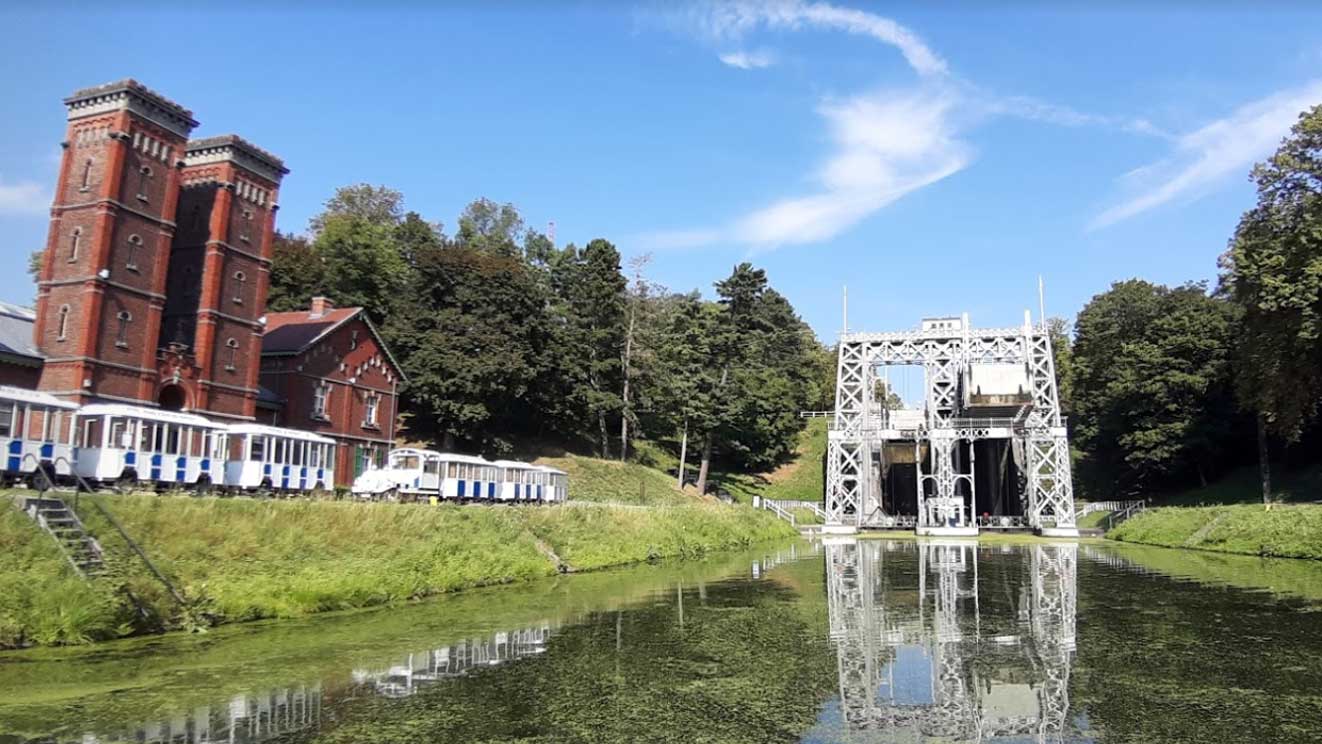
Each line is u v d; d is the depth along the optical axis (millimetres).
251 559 20672
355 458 48156
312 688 12320
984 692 12320
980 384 59438
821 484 78875
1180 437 61562
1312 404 45344
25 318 35219
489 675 13289
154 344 34750
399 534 25766
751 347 74438
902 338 66062
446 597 23078
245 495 30859
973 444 69750
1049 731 10305
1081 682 12914
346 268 64812
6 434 24531
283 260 64375
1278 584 25141
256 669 13523
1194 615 19375
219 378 38156
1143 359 63062
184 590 17922
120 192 33500
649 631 17500
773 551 43219
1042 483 69375
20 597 15250
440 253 61719
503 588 25406
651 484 64562
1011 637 16844
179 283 39438
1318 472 54281
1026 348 63062
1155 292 70625
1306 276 40344
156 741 9688
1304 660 14398
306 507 23953
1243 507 42875
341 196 84625
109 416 27781
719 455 80375
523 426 66062
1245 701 11664
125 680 12664
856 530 60438
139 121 34312
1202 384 59969
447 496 41750
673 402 70562
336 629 17453
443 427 58500
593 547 33875
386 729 10273
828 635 17109
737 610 20625
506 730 10250
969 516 71688
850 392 67688
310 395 45188
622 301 71688
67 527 17609
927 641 16438
